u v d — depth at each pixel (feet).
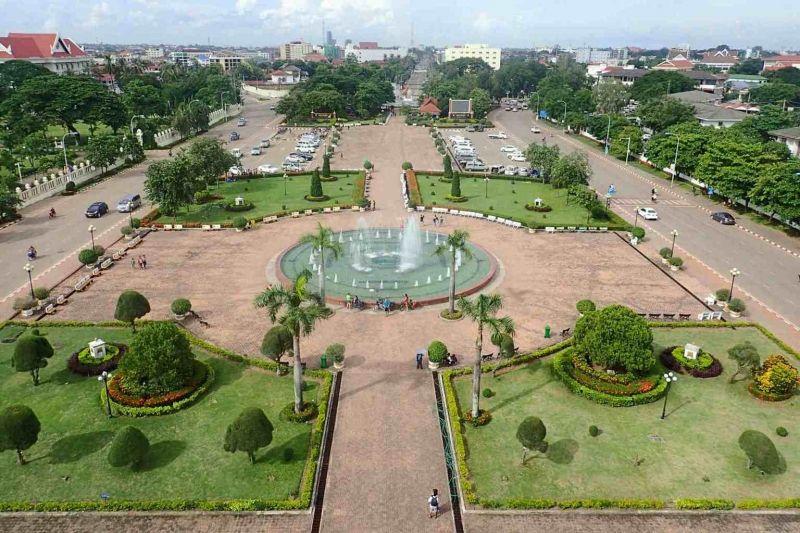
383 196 288.71
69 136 409.90
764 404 121.60
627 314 126.21
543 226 233.96
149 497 94.12
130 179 317.42
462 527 89.76
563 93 578.25
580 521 91.25
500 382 128.57
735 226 244.63
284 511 91.86
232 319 155.94
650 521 91.40
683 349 138.82
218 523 89.71
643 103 520.01
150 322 133.69
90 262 185.78
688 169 316.81
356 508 92.73
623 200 286.05
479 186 312.29
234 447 98.32
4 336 144.36
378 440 108.68
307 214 255.29
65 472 99.50
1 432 96.27
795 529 90.22
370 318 157.38
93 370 127.95
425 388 125.70
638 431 112.16
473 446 107.65
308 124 552.41
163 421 112.98
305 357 137.59
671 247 215.72
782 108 465.47
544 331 150.10
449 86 653.30
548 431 111.86
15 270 187.21
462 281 181.16
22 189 272.72
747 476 100.73
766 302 170.81
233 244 215.51
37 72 517.14
